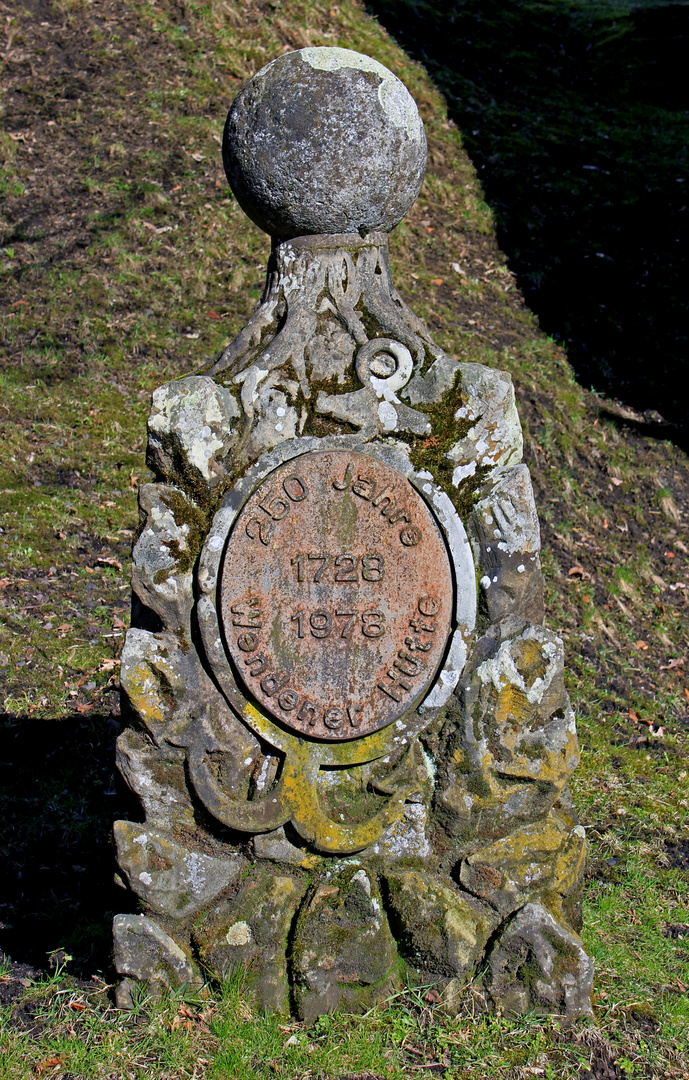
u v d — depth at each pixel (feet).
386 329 9.93
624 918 12.12
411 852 10.12
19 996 10.16
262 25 36.17
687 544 21.59
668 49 46.93
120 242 25.85
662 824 14.24
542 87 43.06
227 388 9.70
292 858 9.89
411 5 45.29
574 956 10.03
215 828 9.84
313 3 39.37
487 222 31.19
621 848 13.58
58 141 29.01
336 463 9.70
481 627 10.02
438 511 9.87
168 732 9.64
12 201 26.55
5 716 14.85
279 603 9.70
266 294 10.21
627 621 19.31
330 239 9.98
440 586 9.91
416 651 9.90
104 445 20.51
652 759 15.93
